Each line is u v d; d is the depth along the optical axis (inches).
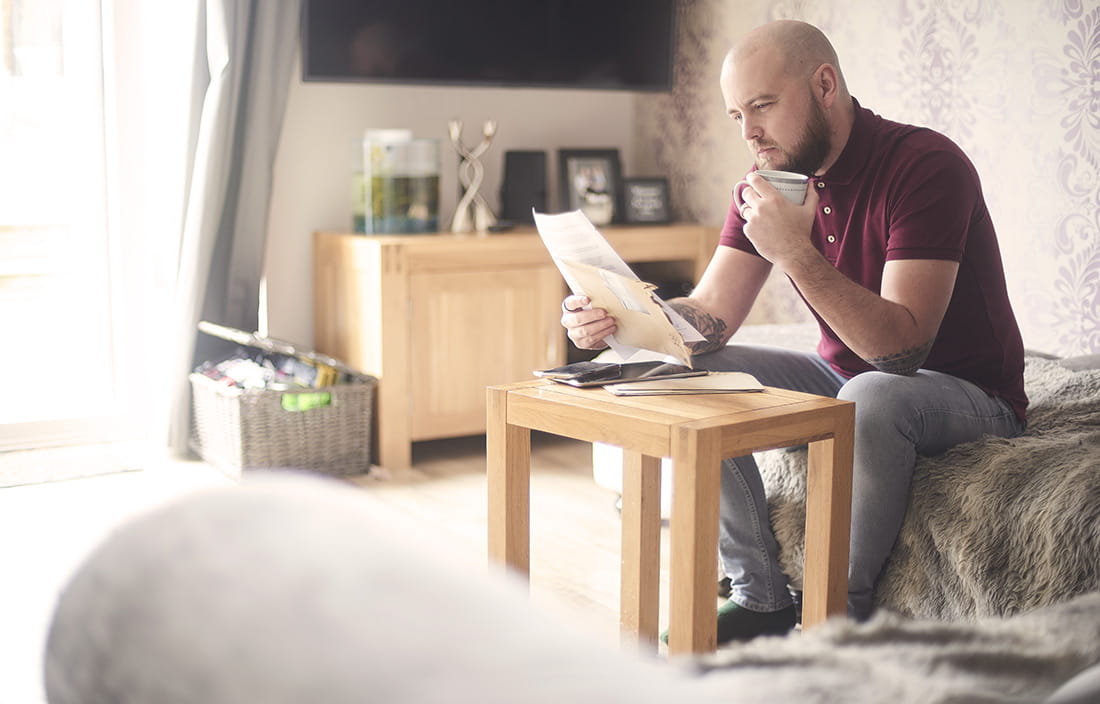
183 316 127.2
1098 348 106.6
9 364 133.1
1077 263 107.5
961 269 74.2
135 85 130.6
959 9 115.6
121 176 131.2
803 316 138.3
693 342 72.0
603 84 146.8
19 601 85.2
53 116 130.2
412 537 16.0
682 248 145.2
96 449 131.2
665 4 148.3
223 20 123.2
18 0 126.6
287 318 138.9
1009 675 22.8
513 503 66.7
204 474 122.2
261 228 130.8
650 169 159.9
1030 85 109.6
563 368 67.9
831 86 73.7
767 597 74.2
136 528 16.2
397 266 125.0
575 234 65.2
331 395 122.3
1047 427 77.9
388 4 133.0
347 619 13.6
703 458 54.9
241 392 117.5
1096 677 21.6
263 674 13.1
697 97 150.4
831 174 75.6
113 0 127.7
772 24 74.4
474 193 138.1
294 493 16.8
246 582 14.5
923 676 21.6
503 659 13.2
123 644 14.6
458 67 138.6
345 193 140.6
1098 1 102.7
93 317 135.0
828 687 19.8
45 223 132.0
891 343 67.9
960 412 71.6
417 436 129.1
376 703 12.3
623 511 70.8
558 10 143.1
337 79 131.4
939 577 68.2
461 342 130.6
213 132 124.4
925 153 71.8
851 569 70.6
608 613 84.9
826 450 62.4
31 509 108.6
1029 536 64.7
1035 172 110.3
